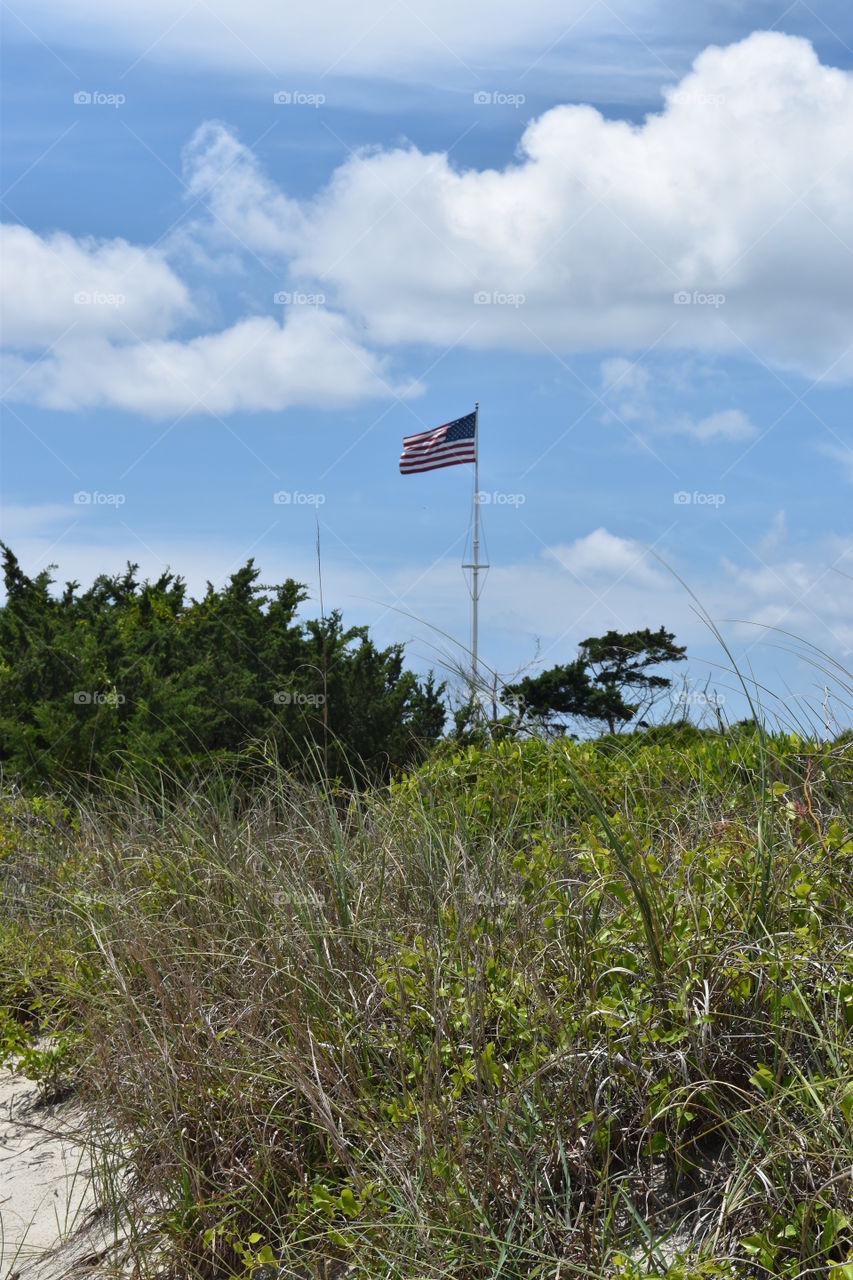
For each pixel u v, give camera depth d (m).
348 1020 3.95
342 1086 3.58
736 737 5.40
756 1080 2.89
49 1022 5.37
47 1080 4.93
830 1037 3.02
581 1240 2.88
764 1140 2.84
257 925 4.66
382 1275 2.88
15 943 6.15
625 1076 3.33
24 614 13.02
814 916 3.41
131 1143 3.81
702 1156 3.14
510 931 4.15
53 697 11.19
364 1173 3.31
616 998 3.56
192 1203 3.48
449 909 4.34
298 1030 3.83
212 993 4.43
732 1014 3.31
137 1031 4.14
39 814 8.56
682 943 3.49
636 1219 2.77
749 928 3.50
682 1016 3.30
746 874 3.72
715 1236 2.65
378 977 4.08
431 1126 3.16
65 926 5.98
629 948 3.67
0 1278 3.49
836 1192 2.64
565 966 3.84
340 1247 3.14
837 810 4.20
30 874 7.09
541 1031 3.53
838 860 3.78
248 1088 3.72
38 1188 4.11
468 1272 2.83
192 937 4.78
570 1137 3.21
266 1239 3.35
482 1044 3.63
